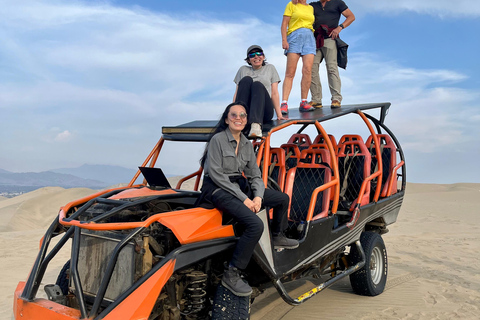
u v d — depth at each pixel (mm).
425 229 13859
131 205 3734
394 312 5695
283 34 7590
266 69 6012
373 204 6406
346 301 6176
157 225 3734
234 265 3742
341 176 6613
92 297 3664
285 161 6062
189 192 4246
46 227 17672
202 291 3795
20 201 22906
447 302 6141
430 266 8531
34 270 3658
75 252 3504
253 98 4832
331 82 7863
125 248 3500
